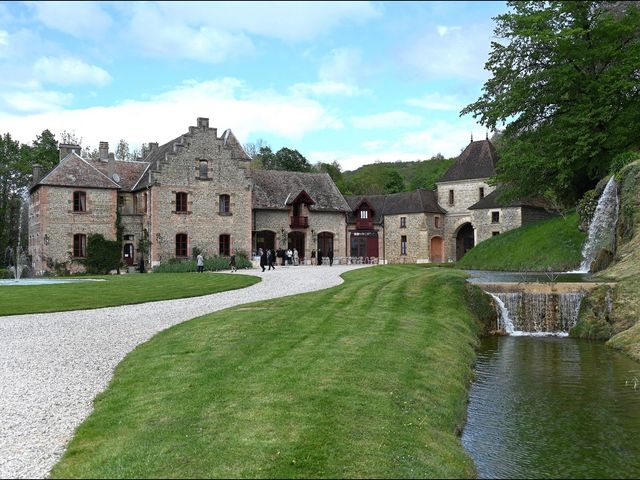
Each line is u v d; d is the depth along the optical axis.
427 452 6.67
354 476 5.77
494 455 7.22
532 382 10.61
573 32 28.22
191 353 10.75
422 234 52.25
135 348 11.87
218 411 7.37
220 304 18.83
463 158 53.66
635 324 14.55
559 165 28.78
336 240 50.84
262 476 5.61
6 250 54.34
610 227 23.02
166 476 5.57
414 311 15.62
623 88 27.14
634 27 29.69
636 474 6.68
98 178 40.59
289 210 48.19
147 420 7.13
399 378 9.27
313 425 6.93
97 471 5.69
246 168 44.28
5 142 58.38
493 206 46.94
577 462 7.01
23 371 10.08
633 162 21.75
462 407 8.86
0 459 6.17
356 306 16.25
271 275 30.80
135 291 23.44
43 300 20.52
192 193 41.53
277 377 8.91
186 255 41.25
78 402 8.23
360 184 84.50
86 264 39.53
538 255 28.89
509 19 31.58
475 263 32.66
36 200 41.66
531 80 30.56
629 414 8.73
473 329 15.48
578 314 16.30
